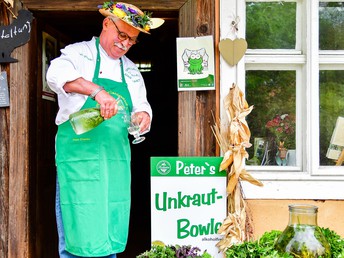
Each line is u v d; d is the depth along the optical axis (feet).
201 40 9.79
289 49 10.10
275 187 9.71
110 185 8.77
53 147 11.89
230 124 9.21
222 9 9.82
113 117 8.76
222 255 9.22
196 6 9.90
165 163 9.31
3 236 9.89
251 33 10.09
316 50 9.82
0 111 9.91
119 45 8.70
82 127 8.05
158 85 19.79
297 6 10.12
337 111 10.10
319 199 9.75
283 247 6.67
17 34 9.82
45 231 11.32
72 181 8.65
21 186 9.84
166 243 9.25
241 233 9.11
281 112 10.11
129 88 9.13
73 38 14.58
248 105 10.08
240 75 9.78
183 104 9.89
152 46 19.11
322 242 6.61
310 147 9.80
